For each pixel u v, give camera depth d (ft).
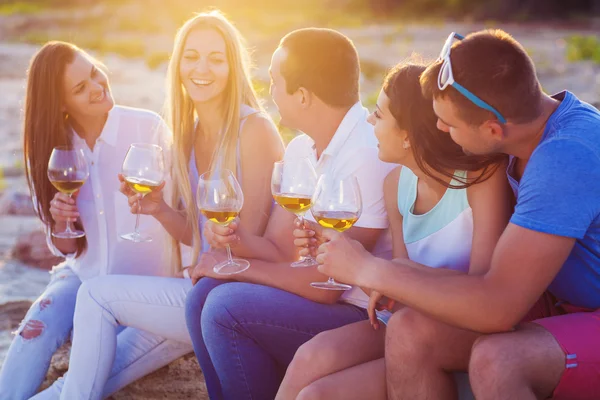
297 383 8.12
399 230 8.98
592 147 6.79
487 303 6.83
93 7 160.45
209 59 10.46
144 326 9.83
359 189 8.38
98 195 11.35
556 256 6.71
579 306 7.57
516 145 7.19
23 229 22.04
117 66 74.74
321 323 8.80
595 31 105.81
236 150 10.59
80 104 11.02
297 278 8.93
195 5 154.30
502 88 6.71
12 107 49.90
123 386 10.32
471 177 7.85
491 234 7.75
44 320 10.42
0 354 12.90
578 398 6.81
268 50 86.17
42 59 10.93
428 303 7.09
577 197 6.66
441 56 7.29
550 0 132.46
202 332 8.89
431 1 154.10
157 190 10.11
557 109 7.13
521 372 6.54
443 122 7.25
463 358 7.25
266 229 10.27
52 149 11.19
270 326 8.71
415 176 8.57
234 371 8.82
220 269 9.04
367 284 7.51
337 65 9.31
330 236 8.49
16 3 172.76
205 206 8.98
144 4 151.74
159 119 11.78
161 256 11.62
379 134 8.25
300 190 9.00
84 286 9.77
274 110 38.09
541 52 71.77
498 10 134.82
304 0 176.86
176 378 10.48
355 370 7.85
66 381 9.63
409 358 7.27
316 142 9.82
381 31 112.16
